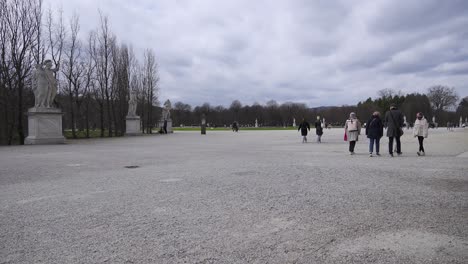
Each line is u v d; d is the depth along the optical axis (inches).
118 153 660.7
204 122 1784.0
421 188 303.0
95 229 193.2
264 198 266.8
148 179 355.6
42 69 964.6
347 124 633.6
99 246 167.6
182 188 307.1
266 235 182.5
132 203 252.2
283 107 5442.9
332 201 256.4
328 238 177.9
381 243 170.7
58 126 991.0
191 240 175.2
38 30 1154.0
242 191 293.1
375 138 589.3
